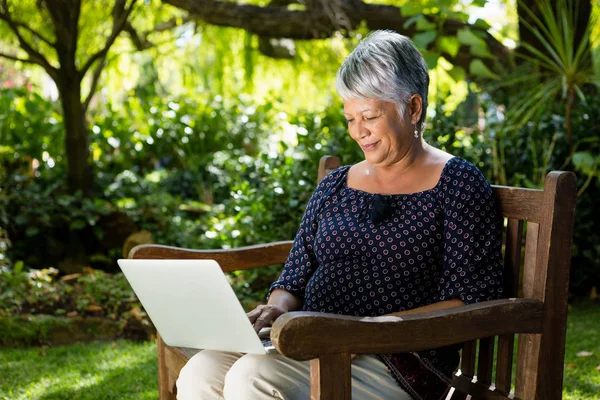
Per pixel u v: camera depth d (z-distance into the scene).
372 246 1.88
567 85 4.28
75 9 4.86
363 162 2.07
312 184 4.23
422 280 1.86
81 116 5.23
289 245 2.38
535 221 1.73
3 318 3.65
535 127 4.37
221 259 2.29
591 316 4.09
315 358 1.48
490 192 1.85
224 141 7.03
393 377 1.79
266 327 1.96
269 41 7.04
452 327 1.60
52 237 5.18
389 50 1.86
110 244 5.30
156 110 7.04
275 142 7.16
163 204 5.76
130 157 6.80
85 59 6.09
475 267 1.79
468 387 1.92
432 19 5.60
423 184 1.90
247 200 4.36
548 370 1.71
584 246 4.53
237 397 1.72
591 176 4.19
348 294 1.90
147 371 3.25
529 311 1.67
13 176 5.44
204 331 1.77
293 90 7.75
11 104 6.16
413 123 1.91
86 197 5.34
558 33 4.23
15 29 4.84
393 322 1.54
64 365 3.35
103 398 2.93
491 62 5.75
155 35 6.95
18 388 3.04
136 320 3.84
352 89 1.88
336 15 5.64
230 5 5.96
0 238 4.74
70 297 4.07
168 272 1.71
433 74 6.27
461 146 4.34
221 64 7.32
